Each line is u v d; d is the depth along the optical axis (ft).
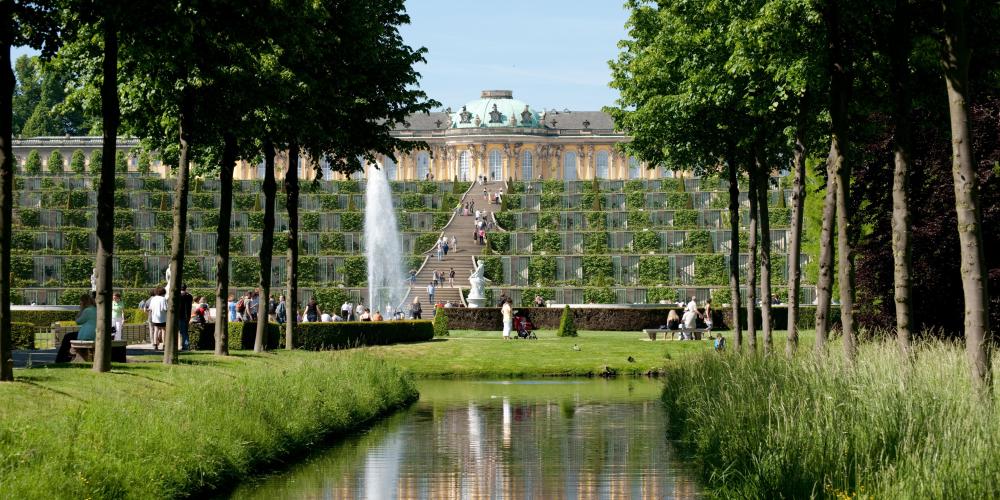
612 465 86.02
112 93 95.45
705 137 143.84
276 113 121.29
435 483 78.18
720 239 388.98
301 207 426.10
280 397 94.99
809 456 61.87
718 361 115.14
